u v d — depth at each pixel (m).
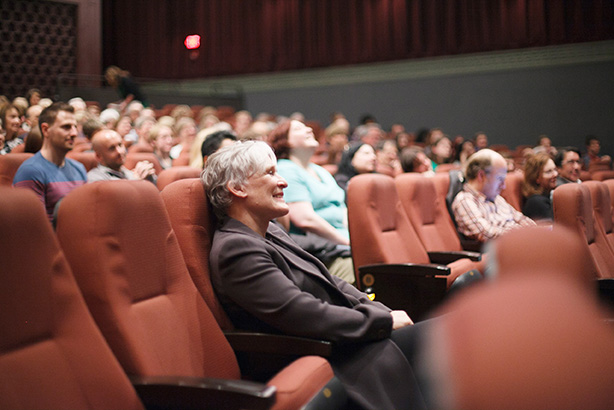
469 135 7.66
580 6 6.98
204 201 1.47
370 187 2.25
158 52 9.20
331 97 8.40
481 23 7.45
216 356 1.28
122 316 1.09
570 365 0.28
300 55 8.44
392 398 1.36
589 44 6.99
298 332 1.36
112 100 6.88
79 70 7.89
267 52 8.62
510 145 7.49
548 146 6.21
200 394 1.01
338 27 8.21
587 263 0.37
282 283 1.38
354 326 1.37
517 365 0.29
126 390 0.98
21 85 7.55
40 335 0.93
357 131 5.79
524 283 0.32
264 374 1.40
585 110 7.07
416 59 7.84
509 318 0.30
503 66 7.43
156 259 1.22
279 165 2.38
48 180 2.28
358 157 2.83
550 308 0.30
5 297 0.88
